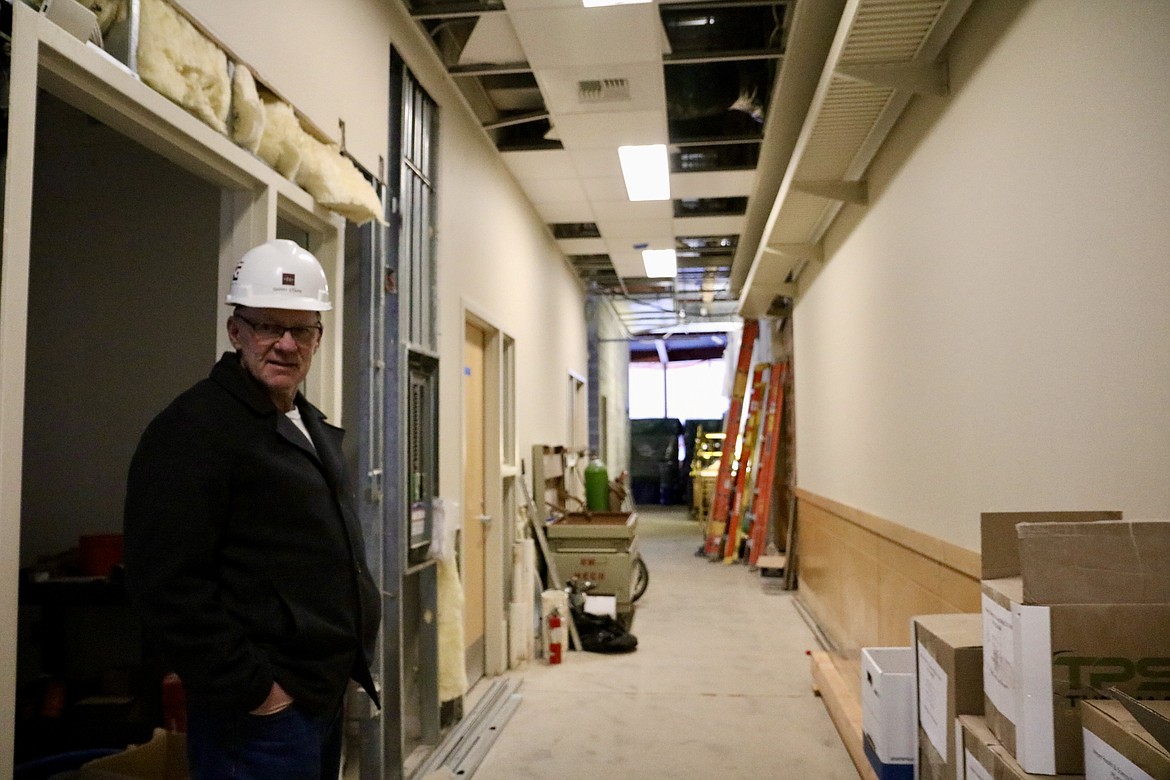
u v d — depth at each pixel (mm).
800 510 7312
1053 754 1405
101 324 3619
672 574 8672
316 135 2750
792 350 7910
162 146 1982
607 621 5543
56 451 3572
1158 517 1642
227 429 1539
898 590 3705
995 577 1725
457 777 3250
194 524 1461
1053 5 2076
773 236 5562
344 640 1658
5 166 1420
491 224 5312
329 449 1786
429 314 3928
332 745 1748
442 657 3668
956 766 1747
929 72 2924
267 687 1491
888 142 3750
